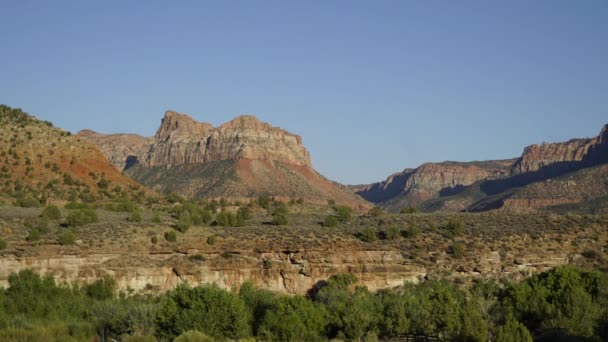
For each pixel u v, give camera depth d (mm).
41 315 61594
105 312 59625
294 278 81875
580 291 58781
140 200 126125
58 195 114625
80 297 67250
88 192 120000
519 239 88625
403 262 83000
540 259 83250
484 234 90125
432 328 57219
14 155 122312
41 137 131375
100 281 75438
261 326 57344
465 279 79812
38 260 76938
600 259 83500
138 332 55875
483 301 63938
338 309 59688
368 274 81312
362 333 57531
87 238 82188
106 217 96188
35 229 82500
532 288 64812
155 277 79562
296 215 121500
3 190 111688
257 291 66625
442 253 85125
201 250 83875
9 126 131375
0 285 69750
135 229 86438
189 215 100938
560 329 55656
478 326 56156
